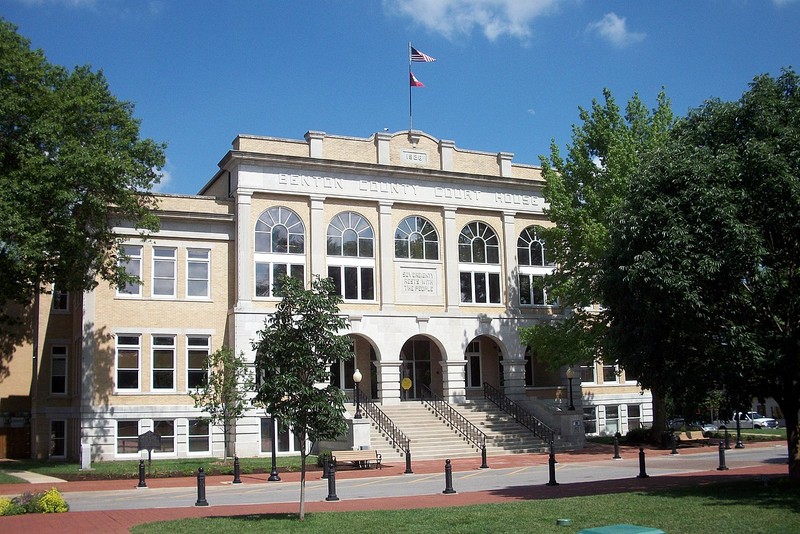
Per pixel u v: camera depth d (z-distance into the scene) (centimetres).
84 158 2880
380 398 4184
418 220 4456
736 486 2105
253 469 3189
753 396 2077
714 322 1970
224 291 4047
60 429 4159
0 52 2955
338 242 4241
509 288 4597
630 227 2067
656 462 3216
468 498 2147
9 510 1972
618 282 2138
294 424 1742
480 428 4100
